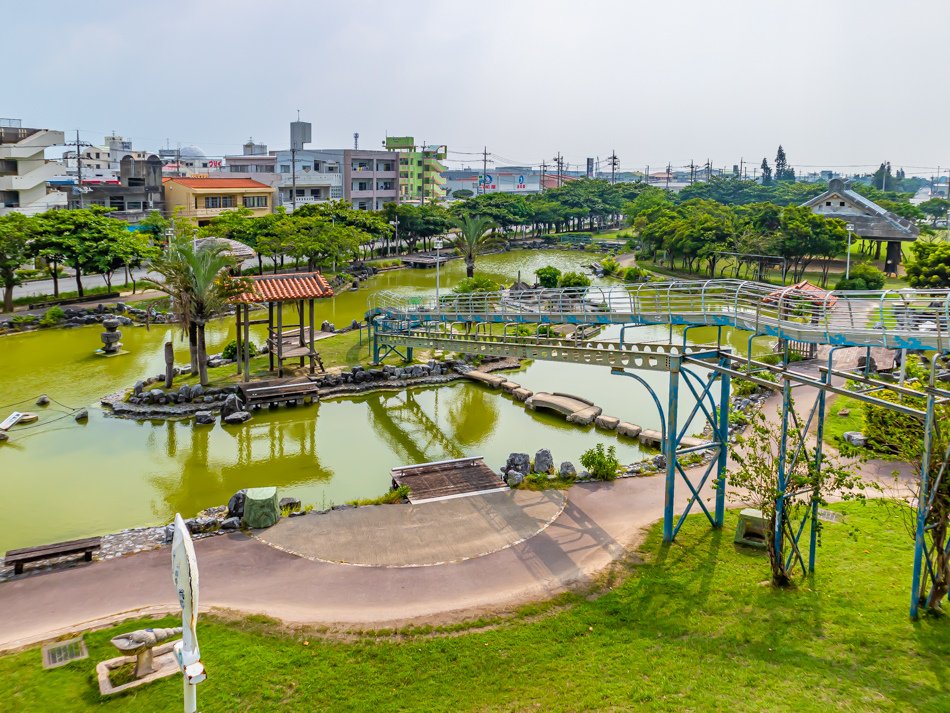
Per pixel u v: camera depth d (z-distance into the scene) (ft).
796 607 68.64
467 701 58.08
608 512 92.84
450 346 143.64
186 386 140.05
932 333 71.72
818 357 158.92
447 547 84.33
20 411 135.85
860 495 73.77
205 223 352.90
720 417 87.66
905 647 61.52
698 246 295.89
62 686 60.29
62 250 215.92
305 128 492.13
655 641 64.90
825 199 319.06
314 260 278.46
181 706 57.82
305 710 57.67
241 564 80.89
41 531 94.17
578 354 107.96
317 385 148.87
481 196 451.94
